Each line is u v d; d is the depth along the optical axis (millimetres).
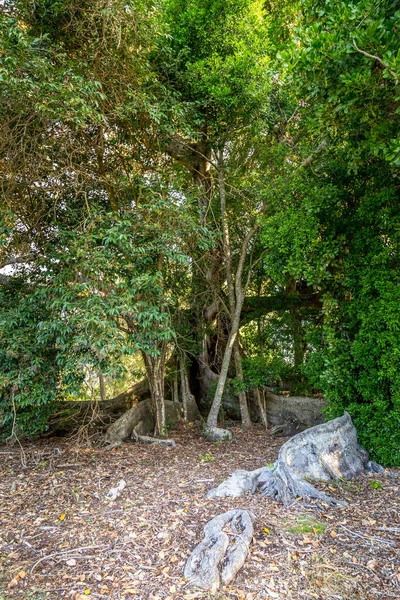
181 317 8844
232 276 8898
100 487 4957
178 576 2961
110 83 6000
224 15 6883
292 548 3268
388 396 5457
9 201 5965
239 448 7008
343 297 6121
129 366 11383
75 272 5398
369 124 4434
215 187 8938
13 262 6691
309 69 3801
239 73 6660
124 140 6980
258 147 8062
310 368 6344
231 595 2750
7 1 5414
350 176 5848
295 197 6109
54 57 5379
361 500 4242
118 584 2900
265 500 4176
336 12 3498
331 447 5031
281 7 8203
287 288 9391
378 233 5570
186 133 6832
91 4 5465
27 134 5656
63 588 2877
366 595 2787
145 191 6688
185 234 6574
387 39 3260
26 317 5918
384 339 5250
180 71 7012
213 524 3443
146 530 3650
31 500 4617
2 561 3268
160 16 6344
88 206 5980
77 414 8117
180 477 5285
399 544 3396
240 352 9781
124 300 5031
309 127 5594
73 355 5375
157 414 7879
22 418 6531
